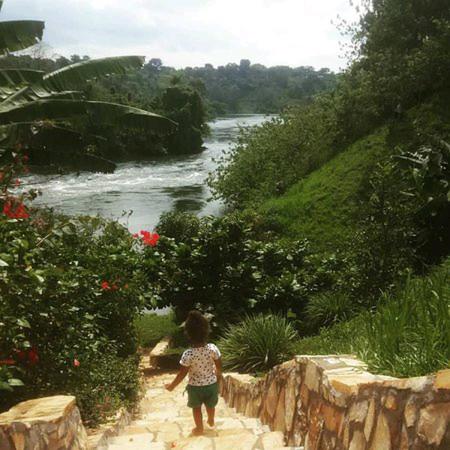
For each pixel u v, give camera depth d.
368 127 22.86
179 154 75.44
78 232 9.38
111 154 63.59
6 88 8.64
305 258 15.43
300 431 4.64
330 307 11.34
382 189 10.48
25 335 5.81
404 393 2.91
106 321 9.66
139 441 5.52
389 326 4.23
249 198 26.95
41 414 4.04
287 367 5.31
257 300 13.91
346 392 3.62
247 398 7.36
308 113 28.59
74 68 9.19
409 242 10.99
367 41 24.59
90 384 6.54
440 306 4.05
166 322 16.53
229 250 14.49
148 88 152.12
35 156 8.70
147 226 28.55
